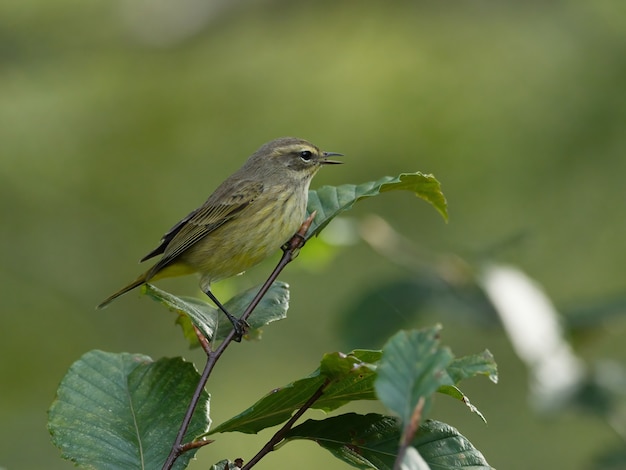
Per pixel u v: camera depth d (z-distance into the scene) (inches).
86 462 189.8
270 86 705.0
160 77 720.3
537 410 319.3
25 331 620.1
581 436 533.3
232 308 225.3
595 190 583.8
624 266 560.1
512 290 344.8
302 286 607.5
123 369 207.9
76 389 202.7
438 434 179.5
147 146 694.5
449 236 592.7
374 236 376.2
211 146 690.8
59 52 697.0
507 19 684.7
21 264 642.2
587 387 327.6
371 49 707.4
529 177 594.6
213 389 595.8
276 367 599.8
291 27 725.3
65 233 660.1
